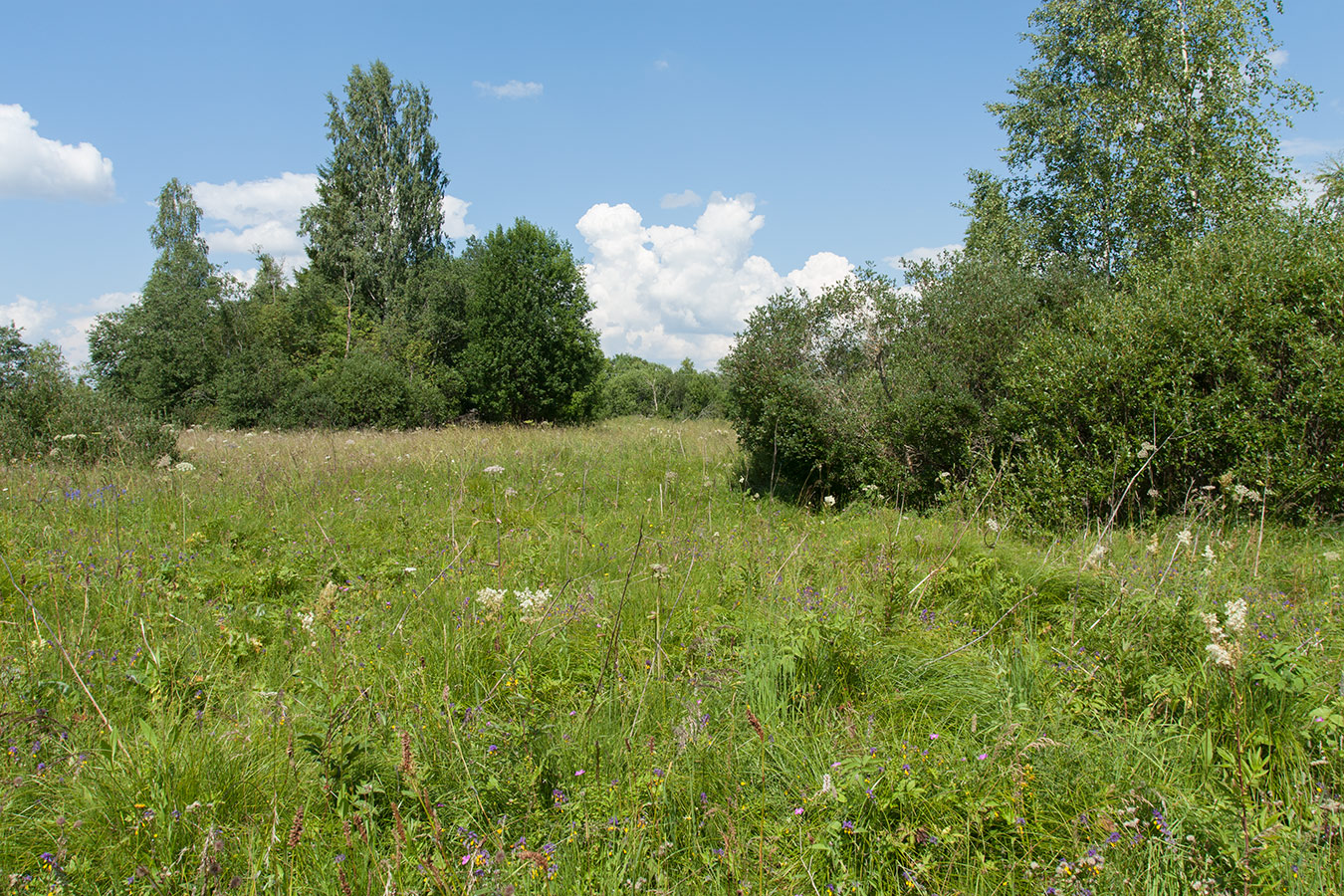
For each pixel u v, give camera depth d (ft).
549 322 107.45
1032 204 58.95
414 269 128.26
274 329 121.19
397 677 11.76
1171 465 24.79
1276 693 9.86
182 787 8.63
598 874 7.70
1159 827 8.07
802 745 10.00
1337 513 22.88
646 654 13.16
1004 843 8.23
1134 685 11.48
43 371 37.52
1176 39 48.60
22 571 15.79
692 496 30.55
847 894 7.54
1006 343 31.24
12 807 8.57
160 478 28.27
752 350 33.68
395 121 130.93
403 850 7.66
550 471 33.99
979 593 15.90
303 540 21.12
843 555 20.17
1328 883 7.20
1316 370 23.59
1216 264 27.48
